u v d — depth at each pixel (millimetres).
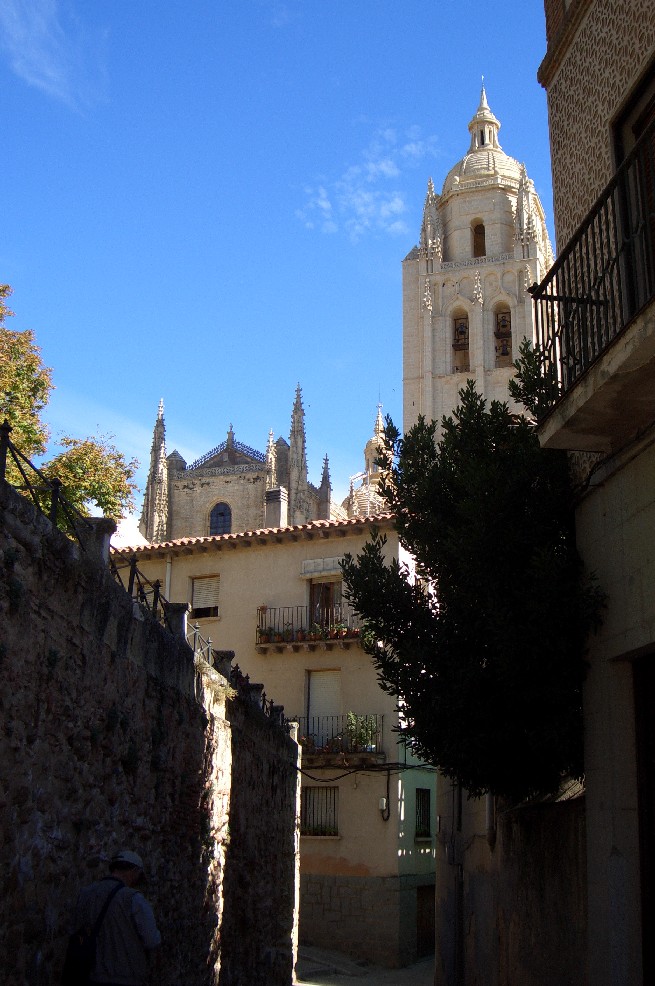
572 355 9570
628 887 8836
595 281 9117
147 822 11695
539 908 11773
